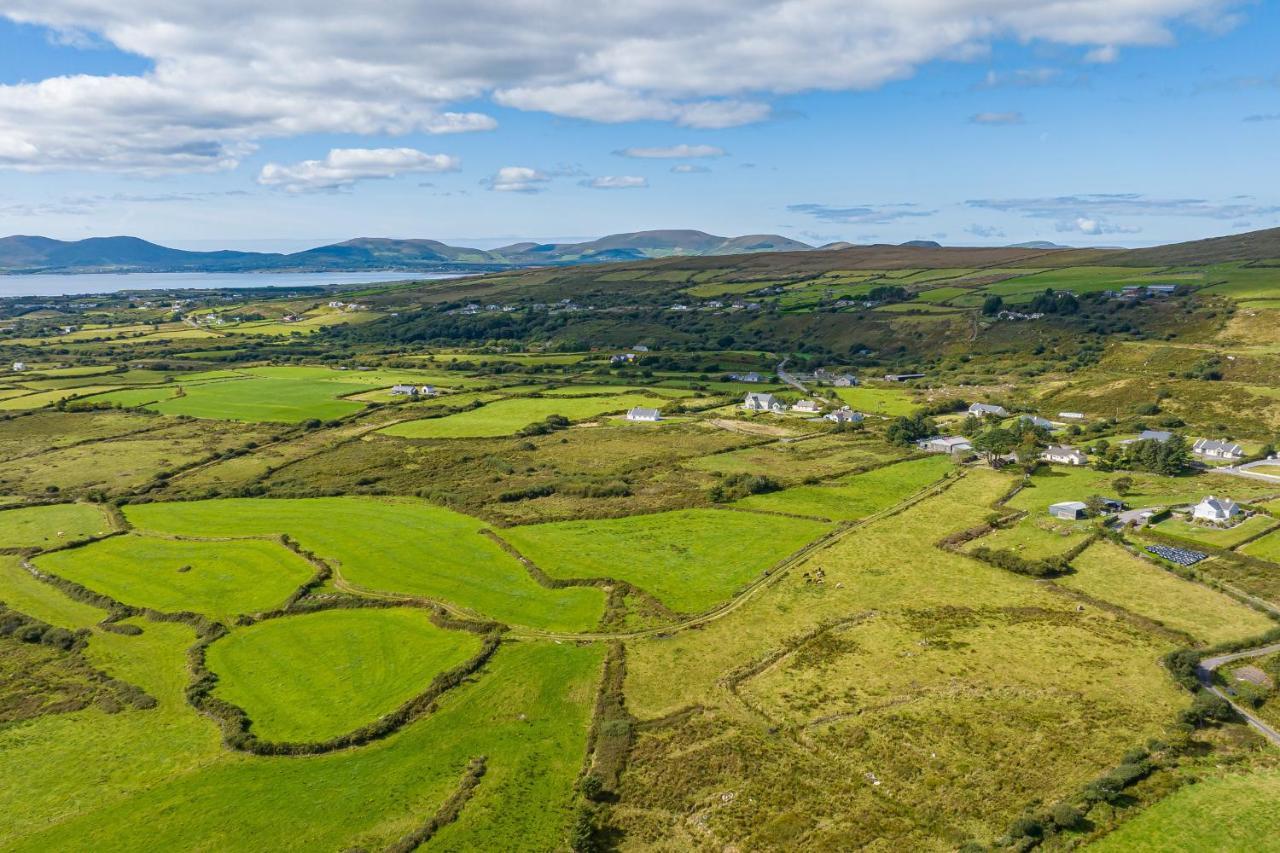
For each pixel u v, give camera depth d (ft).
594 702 215.10
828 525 344.49
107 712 215.72
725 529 343.67
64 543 343.46
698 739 196.75
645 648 242.37
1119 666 221.87
